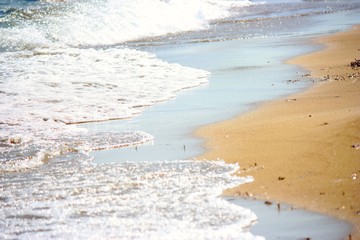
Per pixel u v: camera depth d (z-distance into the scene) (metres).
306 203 20.86
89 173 24.83
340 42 56.53
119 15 69.12
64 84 40.41
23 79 41.38
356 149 25.17
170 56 52.66
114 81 41.50
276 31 66.19
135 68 45.72
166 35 66.56
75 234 19.22
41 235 19.31
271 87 39.25
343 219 19.62
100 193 22.50
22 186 23.66
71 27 63.84
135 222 19.81
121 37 64.38
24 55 50.91
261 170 24.09
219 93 38.38
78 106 35.62
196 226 19.31
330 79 40.50
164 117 33.38
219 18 78.56
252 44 58.16
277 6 90.06
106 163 26.05
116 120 33.28
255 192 21.97
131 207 21.03
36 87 39.50
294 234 18.78
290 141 27.11
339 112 30.92
